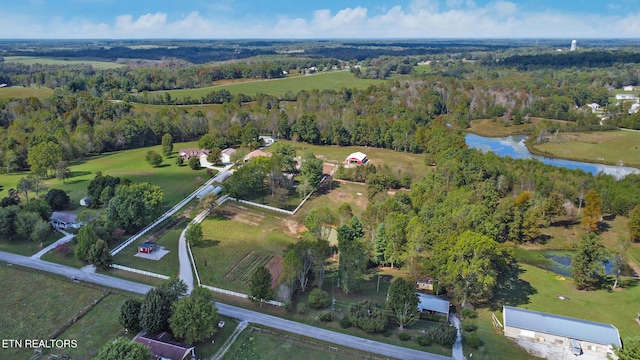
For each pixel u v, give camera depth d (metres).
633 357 54.09
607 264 92.00
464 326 66.75
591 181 121.00
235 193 116.25
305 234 91.88
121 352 51.03
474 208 90.75
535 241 101.69
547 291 79.56
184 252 89.25
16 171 140.38
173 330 59.66
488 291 75.69
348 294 76.25
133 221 95.12
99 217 95.38
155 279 78.69
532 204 109.88
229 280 79.81
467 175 121.00
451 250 72.25
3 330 63.41
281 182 124.44
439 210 94.31
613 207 114.31
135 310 62.69
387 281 81.62
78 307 69.31
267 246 94.50
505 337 65.50
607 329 63.56
